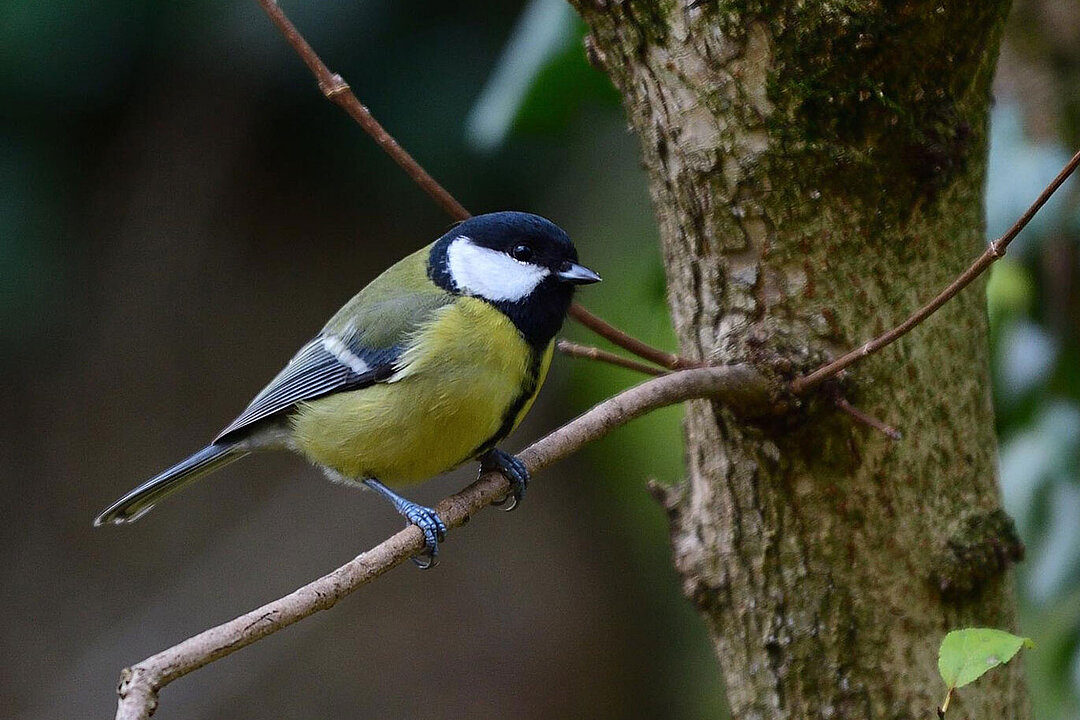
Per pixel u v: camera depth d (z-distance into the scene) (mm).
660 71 5105
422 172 5129
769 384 5098
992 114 5199
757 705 5117
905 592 5105
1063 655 5199
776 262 5102
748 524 5117
